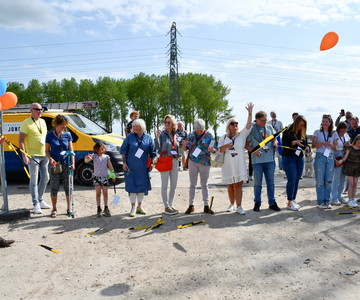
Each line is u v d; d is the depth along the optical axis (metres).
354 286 2.88
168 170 5.46
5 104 5.05
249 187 7.93
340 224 4.73
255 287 2.90
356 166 5.61
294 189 5.69
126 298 2.76
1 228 4.84
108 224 5.04
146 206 6.22
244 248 3.87
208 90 55.84
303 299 2.67
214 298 2.72
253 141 5.52
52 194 5.40
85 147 8.26
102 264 3.51
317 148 5.70
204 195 5.54
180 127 7.22
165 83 57.78
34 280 3.14
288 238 4.19
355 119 6.99
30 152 5.70
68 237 4.43
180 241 4.18
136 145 5.36
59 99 58.56
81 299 2.76
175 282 3.04
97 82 60.41
